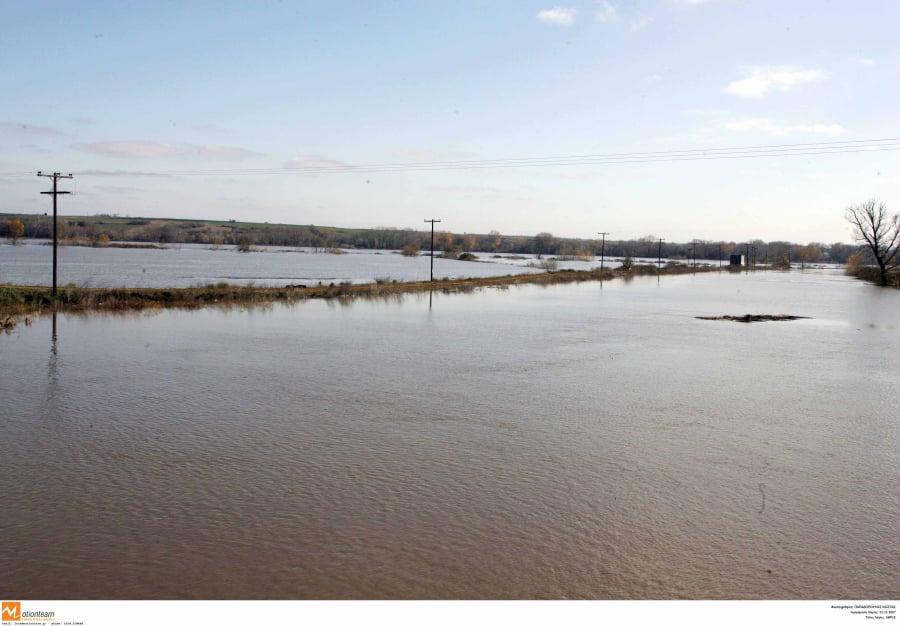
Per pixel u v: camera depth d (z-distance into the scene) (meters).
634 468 9.34
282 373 16.08
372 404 12.95
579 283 67.38
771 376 16.94
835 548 6.90
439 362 18.12
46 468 8.95
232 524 7.22
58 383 14.43
